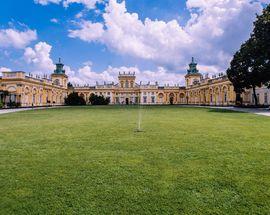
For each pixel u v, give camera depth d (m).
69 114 25.80
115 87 99.25
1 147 8.04
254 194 4.25
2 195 4.31
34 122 16.55
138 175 5.23
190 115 22.47
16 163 6.17
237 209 3.78
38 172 5.47
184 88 95.56
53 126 13.91
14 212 3.74
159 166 5.83
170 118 19.03
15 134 10.81
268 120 16.67
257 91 51.34
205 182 4.80
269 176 5.07
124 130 11.86
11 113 28.11
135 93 99.50
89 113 27.47
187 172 5.38
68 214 3.67
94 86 97.00
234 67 37.72
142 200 4.08
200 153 7.03
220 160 6.27
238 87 39.25
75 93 80.12
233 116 20.67
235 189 4.46
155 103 96.75
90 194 4.32
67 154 7.04
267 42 28.56
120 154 7.00
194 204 3.94
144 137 9.77
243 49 35.59
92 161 6.30
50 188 4.59
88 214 3.67
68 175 5.26
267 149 7.48
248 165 5.83
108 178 5.07
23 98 53.22
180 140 9.07
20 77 51.91
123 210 3.77
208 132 11.04
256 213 3.66
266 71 29.95
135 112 28.83
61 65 91.00
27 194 4.34
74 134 10.71
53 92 75.75
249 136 9.86
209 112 27.41
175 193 4.33
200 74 91.25
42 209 3.82
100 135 10.37
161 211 3.74
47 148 7.86
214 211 3.72
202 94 73.62
